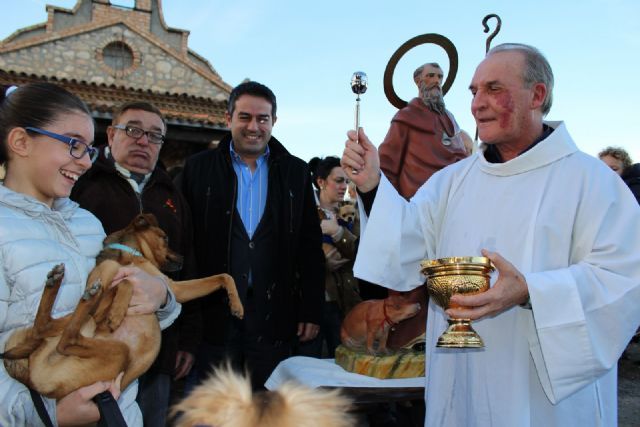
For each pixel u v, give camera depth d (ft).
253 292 12.84
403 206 8.60
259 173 13.67
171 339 11.27
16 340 6.36
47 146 6.63
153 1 60.95
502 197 8.11
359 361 10.48
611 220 7.52
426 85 12.82
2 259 6.32
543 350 6.86
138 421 7.86
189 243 12.10
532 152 7.91
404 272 8.60
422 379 10.33
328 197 18.53
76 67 53.06
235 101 13.32
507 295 6.69
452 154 12.37
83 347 6.66
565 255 7.60
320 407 3.67
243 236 12.96
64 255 6.90
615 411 7.91
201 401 3.73
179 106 41.81
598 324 7.00
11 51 51.06
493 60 8.06
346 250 16.51
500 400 7.55
